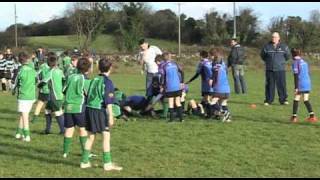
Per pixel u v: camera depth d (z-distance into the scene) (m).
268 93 19.75
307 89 15.07
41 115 16.98
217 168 9.39
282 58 19.62
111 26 84.25
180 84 15.16
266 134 12.90
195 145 11.53
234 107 18.78
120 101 15.96
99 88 9.06
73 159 10.16
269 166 9.52
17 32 79.00
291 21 68.56
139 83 33.22
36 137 12.78
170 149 11.11
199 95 23.64
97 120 9.14
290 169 9.30
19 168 9.43
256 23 75.50
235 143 11.74
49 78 12.88
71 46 79.69
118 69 48.97
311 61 57.44
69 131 10.22
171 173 9.03
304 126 14.21
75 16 80.94
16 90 12.83
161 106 18.45
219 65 15.28
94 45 79.75
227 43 75.25
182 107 15.69
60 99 12.91
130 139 12.36
